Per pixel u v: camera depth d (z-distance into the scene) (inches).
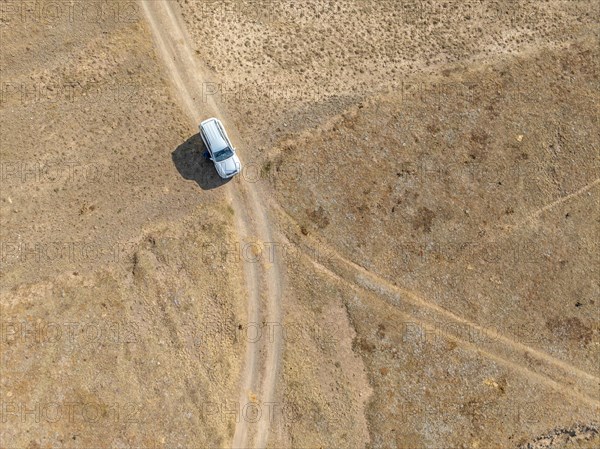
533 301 920.9
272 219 907.4
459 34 963.3
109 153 896.3
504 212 933.8
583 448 894.4
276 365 886.4
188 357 869.8
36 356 844.6
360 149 929.5
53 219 879.1
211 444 854.5
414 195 928.9
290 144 917.2
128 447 837.8
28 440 822.5
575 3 978.1
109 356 855.7
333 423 882.8
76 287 868.0
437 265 920.3
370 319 902.4
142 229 888.9
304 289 901.2
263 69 930.1
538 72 959.0
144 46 914.7
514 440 892.6
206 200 901.2
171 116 909.2
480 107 947.3
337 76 938.7
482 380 901.2
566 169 945.5
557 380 907.4
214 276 887.7
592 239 936.9
